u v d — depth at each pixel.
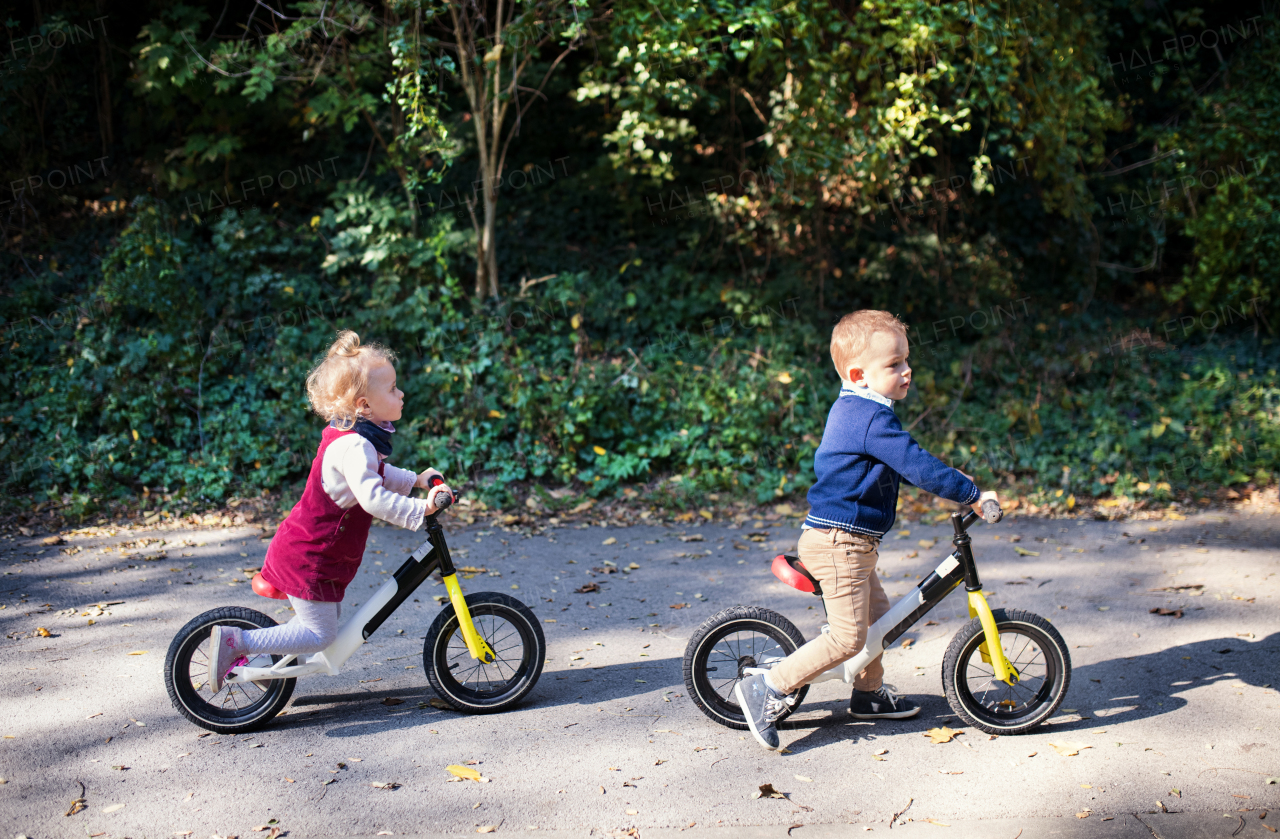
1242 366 8.45
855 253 9.23
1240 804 2.86
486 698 3.48
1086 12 7.48
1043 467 6.89
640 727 3.36
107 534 5.51
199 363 6.84
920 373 7.78
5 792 2.83
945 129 8.91
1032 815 2.80
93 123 9.09
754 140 8.84
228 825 2.69
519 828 2.70
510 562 5.26
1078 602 4.68
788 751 3.19
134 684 3.60
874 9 6.42
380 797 2.85
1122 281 10.08
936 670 3.88
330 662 3.29
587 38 7.41
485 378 7.12
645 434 7.11
